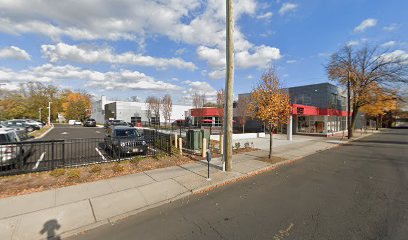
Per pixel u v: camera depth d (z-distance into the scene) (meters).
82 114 64.38
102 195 5.80
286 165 10.05
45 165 8.66
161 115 52.56
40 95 67.69
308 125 28.08
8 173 7.09
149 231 4.20
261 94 11.06
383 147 16.73
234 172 8.29
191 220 4.63
